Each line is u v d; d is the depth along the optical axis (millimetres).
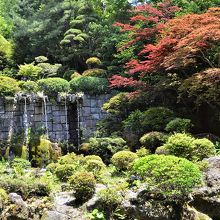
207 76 11414
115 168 9453
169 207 7168
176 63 12398
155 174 6855
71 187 7648
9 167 11547
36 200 7340
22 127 14578
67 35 18562
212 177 7816
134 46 16484
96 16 20109
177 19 12750
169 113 12742
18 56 20406
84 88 15719
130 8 20078
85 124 15430
